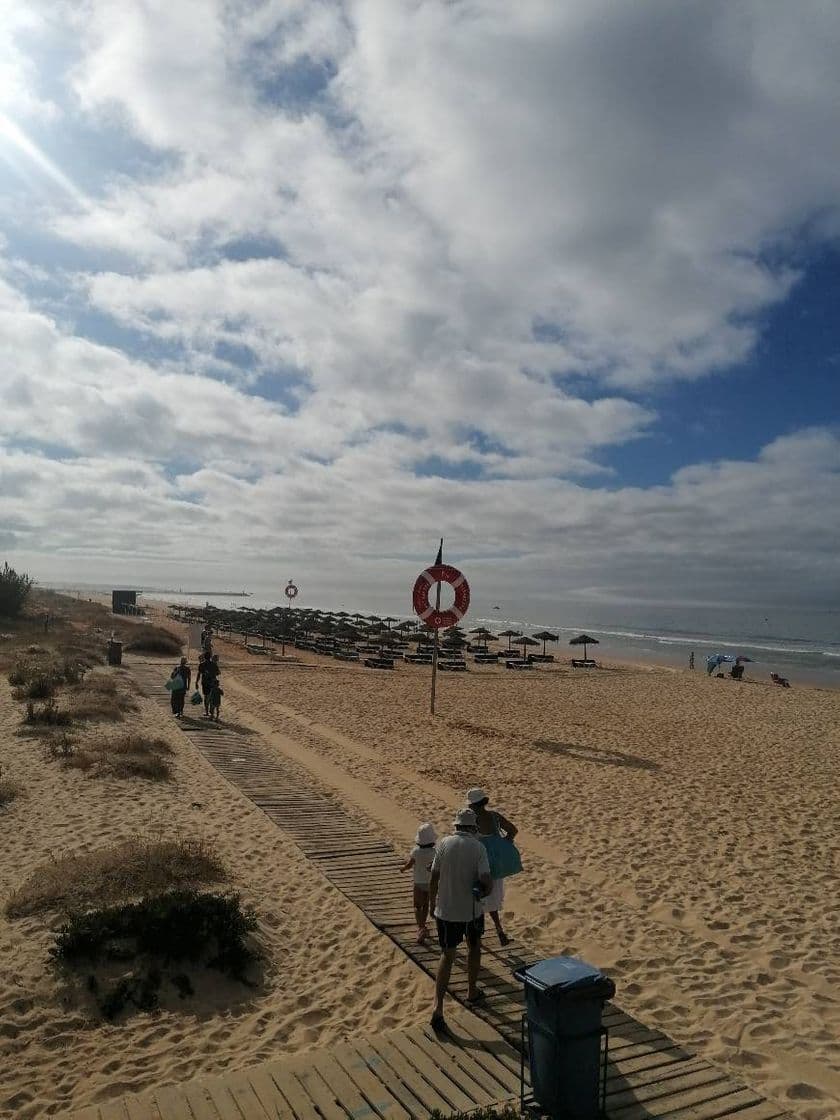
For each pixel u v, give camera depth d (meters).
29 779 11.67
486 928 7.50
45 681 19.30
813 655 64.12
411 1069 4.99
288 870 8.86
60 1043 5.32
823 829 11.38
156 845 8.57
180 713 18.72
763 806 12.60
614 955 7.03
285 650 41.38
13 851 8.73
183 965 6.23
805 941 7.44
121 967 6.08
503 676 34.00
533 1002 4.55
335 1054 5.16
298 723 19.23
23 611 45.75
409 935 7.15
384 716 20.81
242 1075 4.90
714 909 8.23
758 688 32.19
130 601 64.75
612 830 11.04
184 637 43.59
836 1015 5.99
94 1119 4.45
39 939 6.45
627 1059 5.17
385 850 9.75
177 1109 4.54
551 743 17.75
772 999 6.23
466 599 21.48
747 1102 4.72
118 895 7.23
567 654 55.84
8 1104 4.66
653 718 22.55
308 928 7.40
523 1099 4.55
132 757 13.09
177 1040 5.45
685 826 11.32
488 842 7.00
